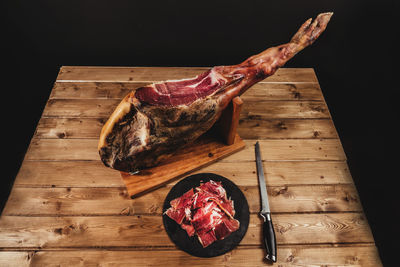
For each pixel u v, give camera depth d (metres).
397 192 1.31
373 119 1.50
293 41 1.09
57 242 0.96
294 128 1.23
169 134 0.95
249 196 1.05
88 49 1.69
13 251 0.94
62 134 1.19
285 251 0.96
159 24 1.71
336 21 1.71
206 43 1.72
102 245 0.95
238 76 1.01
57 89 1.32
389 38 1.69
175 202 1.01
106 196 1.04
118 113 0.91
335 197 1.06
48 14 1.66
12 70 1.65
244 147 1.16
